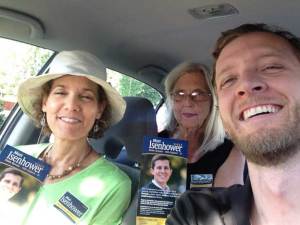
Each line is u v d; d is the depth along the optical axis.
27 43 0.82
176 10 0.73
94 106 0.73
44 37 0.80
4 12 0.72
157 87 1.06
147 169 0.65
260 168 0.49
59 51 0.86
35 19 0.75
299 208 0.48
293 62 0.53
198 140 0.83
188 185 0.79
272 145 0.47
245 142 0.49
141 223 0.63
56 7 0.73
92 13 0.75
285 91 0.50
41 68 0.87
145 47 0.90
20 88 0.75
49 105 0.72
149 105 0.88
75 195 0.69
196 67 0.83
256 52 0.54
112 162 0.81
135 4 0.72
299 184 0.48
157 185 0.64
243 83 0.51
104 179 0.70
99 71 0.73
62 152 0.72
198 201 0.54
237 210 0.50
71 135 0.71
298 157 0.47
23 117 0.91
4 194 0.65
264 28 0.56
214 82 0.61
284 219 0.49
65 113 0.71
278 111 0.49
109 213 0.68
